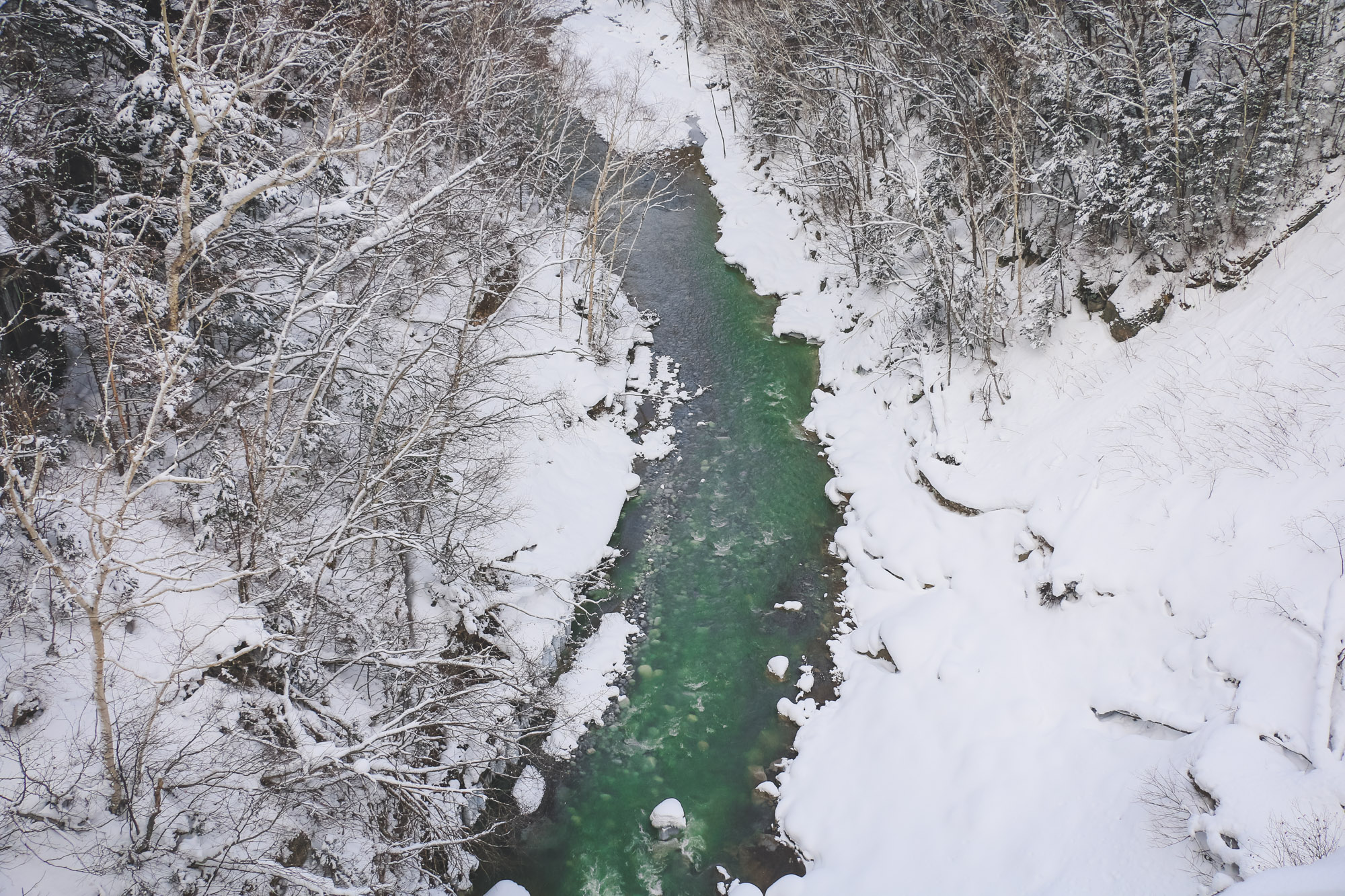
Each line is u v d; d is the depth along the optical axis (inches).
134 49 603.5
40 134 585.0
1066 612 643.5
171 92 564.7
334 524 628.4
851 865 559.2
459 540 698.2
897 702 648.4
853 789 605.3
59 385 653.3
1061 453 744.3
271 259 690.8
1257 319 693.3
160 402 428.1
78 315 557.3
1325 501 537.0
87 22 612.1
